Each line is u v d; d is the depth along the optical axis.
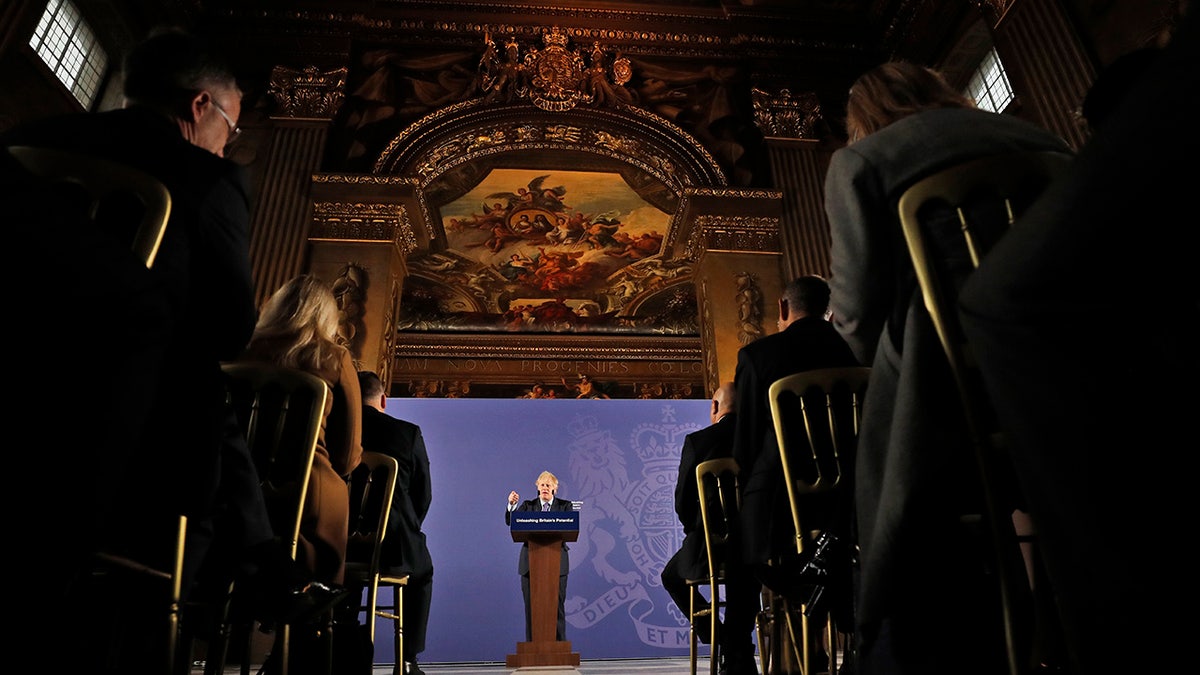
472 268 16.23
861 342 1.75
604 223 14.65
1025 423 0.96
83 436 1.14
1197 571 0.82
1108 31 7.38
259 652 6.39
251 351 2.59
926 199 1.52
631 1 11.41
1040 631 1.42
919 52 10.61
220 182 1.66
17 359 1.11
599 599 12.69
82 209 1.41
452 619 12.10
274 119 9.88
